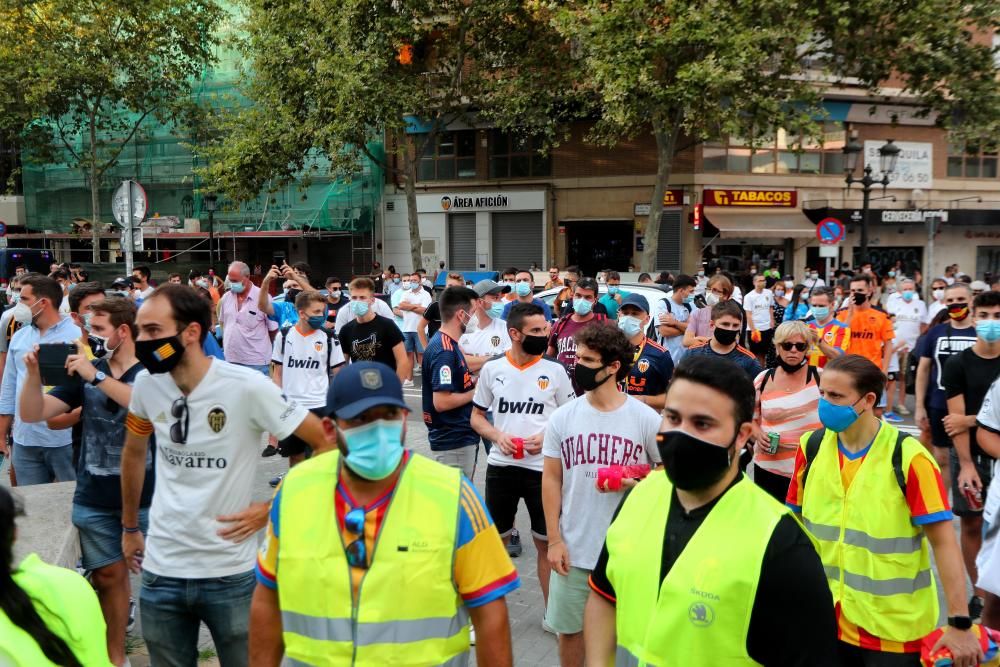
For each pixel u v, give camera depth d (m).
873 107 25.28
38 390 4.32
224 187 24.38
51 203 36.84
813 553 2.07
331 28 22.03
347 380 2.28
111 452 4.09
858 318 9.60
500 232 29.16
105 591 4.20
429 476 2.41
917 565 3.42
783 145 26.80
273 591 2.47
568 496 4.06
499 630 2.42
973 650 3.20
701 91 18.66
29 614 1.94
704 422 2.10
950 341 6.32
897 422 11.60
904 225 28.23
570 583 4.03
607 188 27.25
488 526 2.45
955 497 5.57
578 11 20.25
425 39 25.30
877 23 20.28
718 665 2.04
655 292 10.80
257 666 2.50
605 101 19.20
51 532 4.63
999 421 4.41
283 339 7.57
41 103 27.31
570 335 7.46
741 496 2.15
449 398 5.69
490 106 25.45
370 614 2.28
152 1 26.88
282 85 23.45
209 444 3.26
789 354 5.01
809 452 3.72
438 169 29.84
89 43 26.91
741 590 2.03
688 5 18.42
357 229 30.61
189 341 3.22
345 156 23.88
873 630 3.39
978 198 29.02
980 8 20.61
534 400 4.92
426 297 15.49
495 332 7.55
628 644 2.21
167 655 3.37
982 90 20.75
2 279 22.97
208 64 30.08
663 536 2.21
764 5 18.08
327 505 2.37
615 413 4.00
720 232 25.69
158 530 3.33
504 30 23.86
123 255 35.62
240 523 3.28
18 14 27.00
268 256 33.75
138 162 34.03
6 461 8.80
